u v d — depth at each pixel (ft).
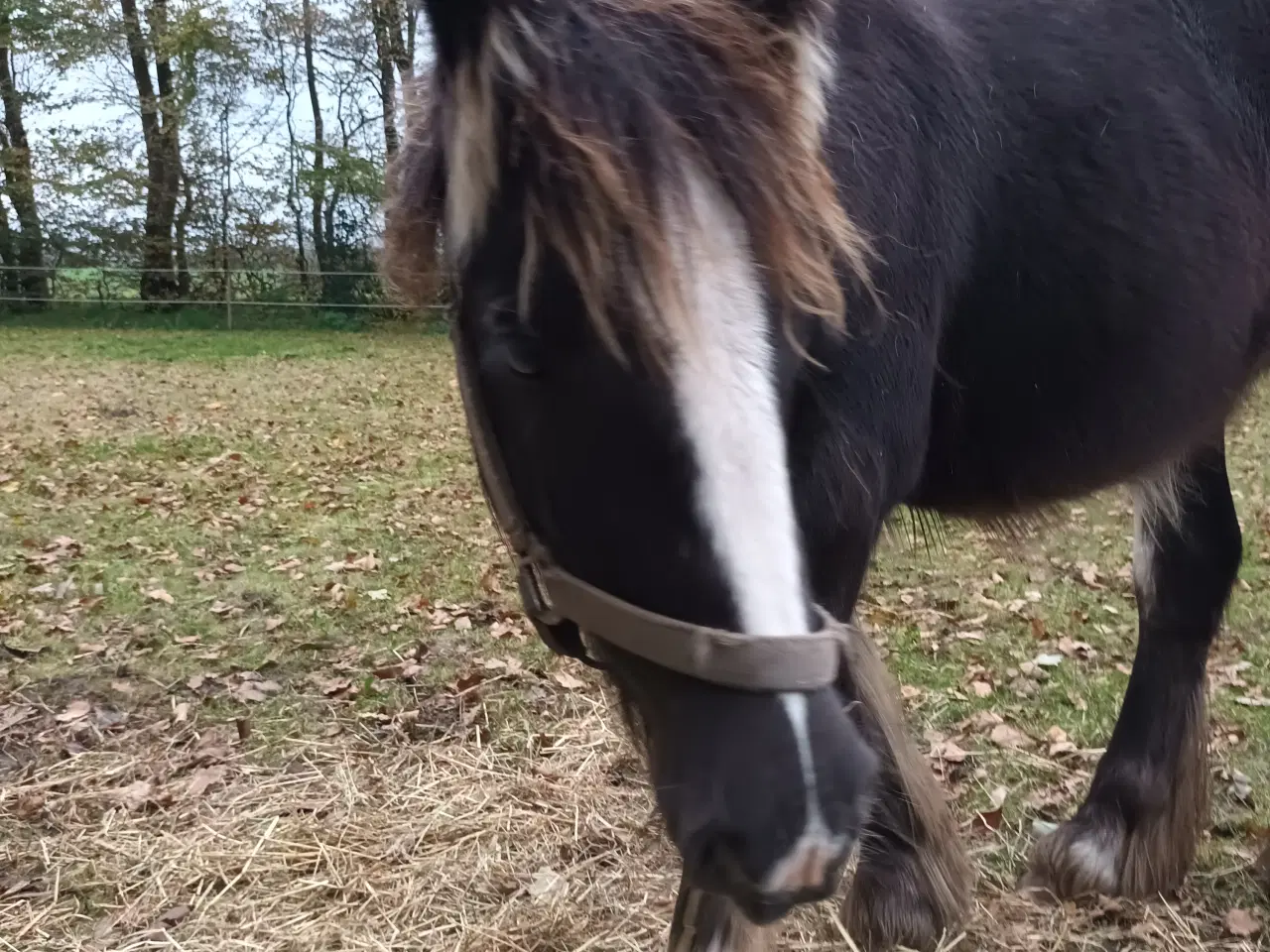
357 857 8.21
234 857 8.21
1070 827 7.80
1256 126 6.29
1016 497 5.95
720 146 3.30
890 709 6.34
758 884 3.49
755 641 3.45
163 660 12.00
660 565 3.56
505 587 14.35
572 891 7.75
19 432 25.13
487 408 4.17
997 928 7.19
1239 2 6.34
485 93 3.39
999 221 5.16
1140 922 7.27
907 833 6.61
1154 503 7.63
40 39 61.62
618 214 3.13
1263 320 6.64
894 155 4.58
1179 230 5.57
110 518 17.89
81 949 7.24
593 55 3.32
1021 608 13.42
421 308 4.69
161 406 29.94
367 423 27.45
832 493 4.40
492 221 3.60
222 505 18.88
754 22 3.63
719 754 3.54
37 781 9.40
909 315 4.68
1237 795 8.83
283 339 51.13
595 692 10.91
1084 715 10.41
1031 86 5.34
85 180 62.13
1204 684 7.85
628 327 3.23
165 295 64.28
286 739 10.13
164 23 61.62
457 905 7.64
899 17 4.98
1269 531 16.39
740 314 3.31
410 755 9.75
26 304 59.57
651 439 3.40
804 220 3.37
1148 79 5.69
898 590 14.23
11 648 12.21
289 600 13.91
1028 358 5.39
